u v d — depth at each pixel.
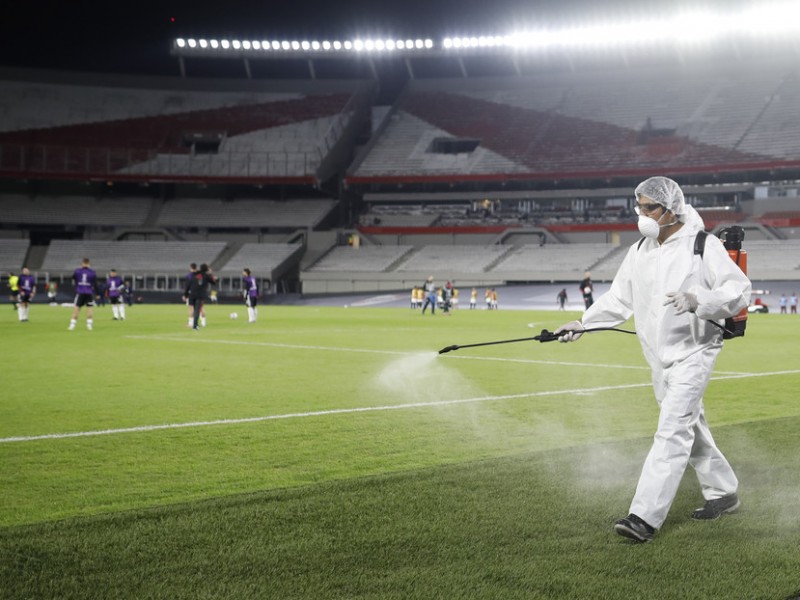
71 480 5.78
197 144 66.75
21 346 18.30
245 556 3.99
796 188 56.03
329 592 3.54
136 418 8.46
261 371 13.08
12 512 4.95
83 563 3.89
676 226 4.86
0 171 59.50
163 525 4.50
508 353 16.94
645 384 11.46
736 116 58.06
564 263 56.19
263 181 61.81
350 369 13.45
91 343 19.30
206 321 31.72
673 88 62.59
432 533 4.37
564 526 4.52
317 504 4.94
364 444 7.11
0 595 3.49
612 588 3.62
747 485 5.48
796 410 9.02
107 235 63.09
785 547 4.22
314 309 49.25
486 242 61.03
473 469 5.88
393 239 62.75
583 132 61.75
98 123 64.62
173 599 3.46
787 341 20.61
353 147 68.38
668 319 4.79
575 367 13.90
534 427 7.97
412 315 39.28
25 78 65.25
